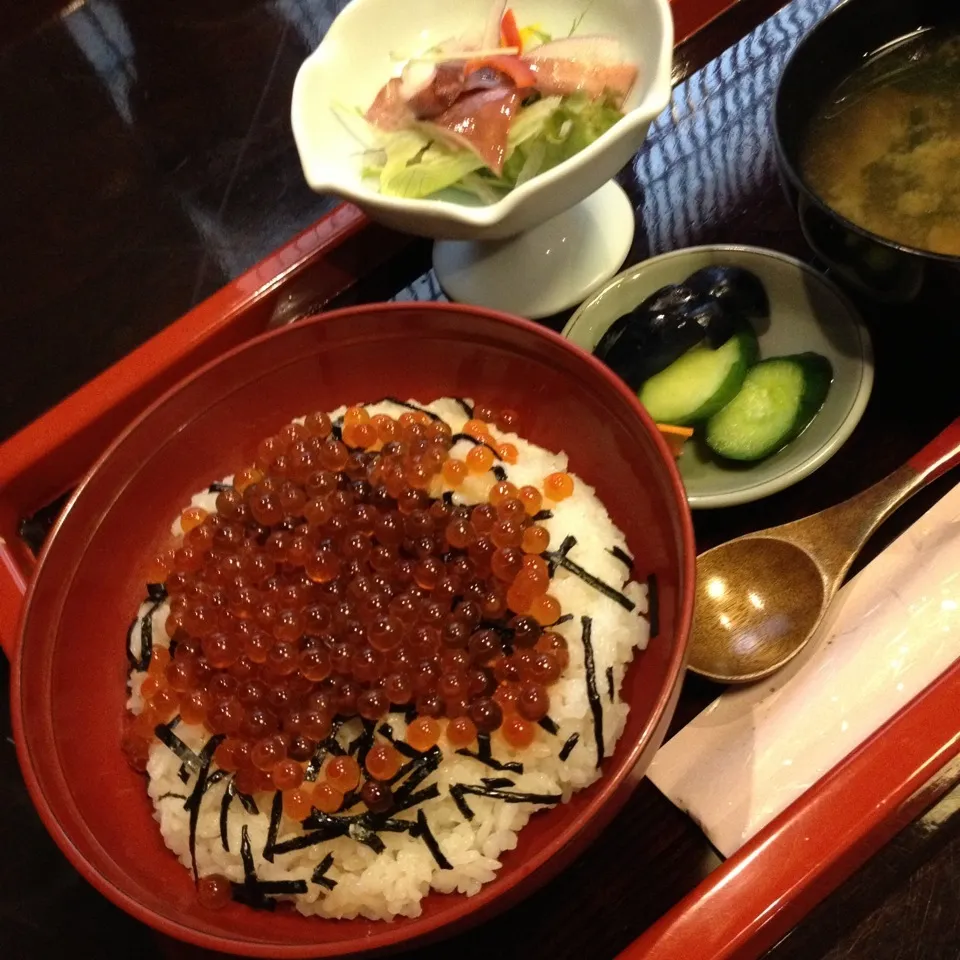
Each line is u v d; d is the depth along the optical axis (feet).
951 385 1.27
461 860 1.09
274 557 1.20
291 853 1.11
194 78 1.79
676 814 1.15
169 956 1.18
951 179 1.27
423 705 1.12
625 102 1.30
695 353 1.31
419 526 1.19
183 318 1.43
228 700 1.13
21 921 1.23
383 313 1.26
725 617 1.20
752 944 1.06
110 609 1.25
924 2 1.29
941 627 1.15
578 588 1.18
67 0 1.94
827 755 1.13
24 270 1.64
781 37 1.52
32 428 1.38
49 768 1.11
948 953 1.08
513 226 1.26
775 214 1.40
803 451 1.25
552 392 1.26
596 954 1.11
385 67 1.40
